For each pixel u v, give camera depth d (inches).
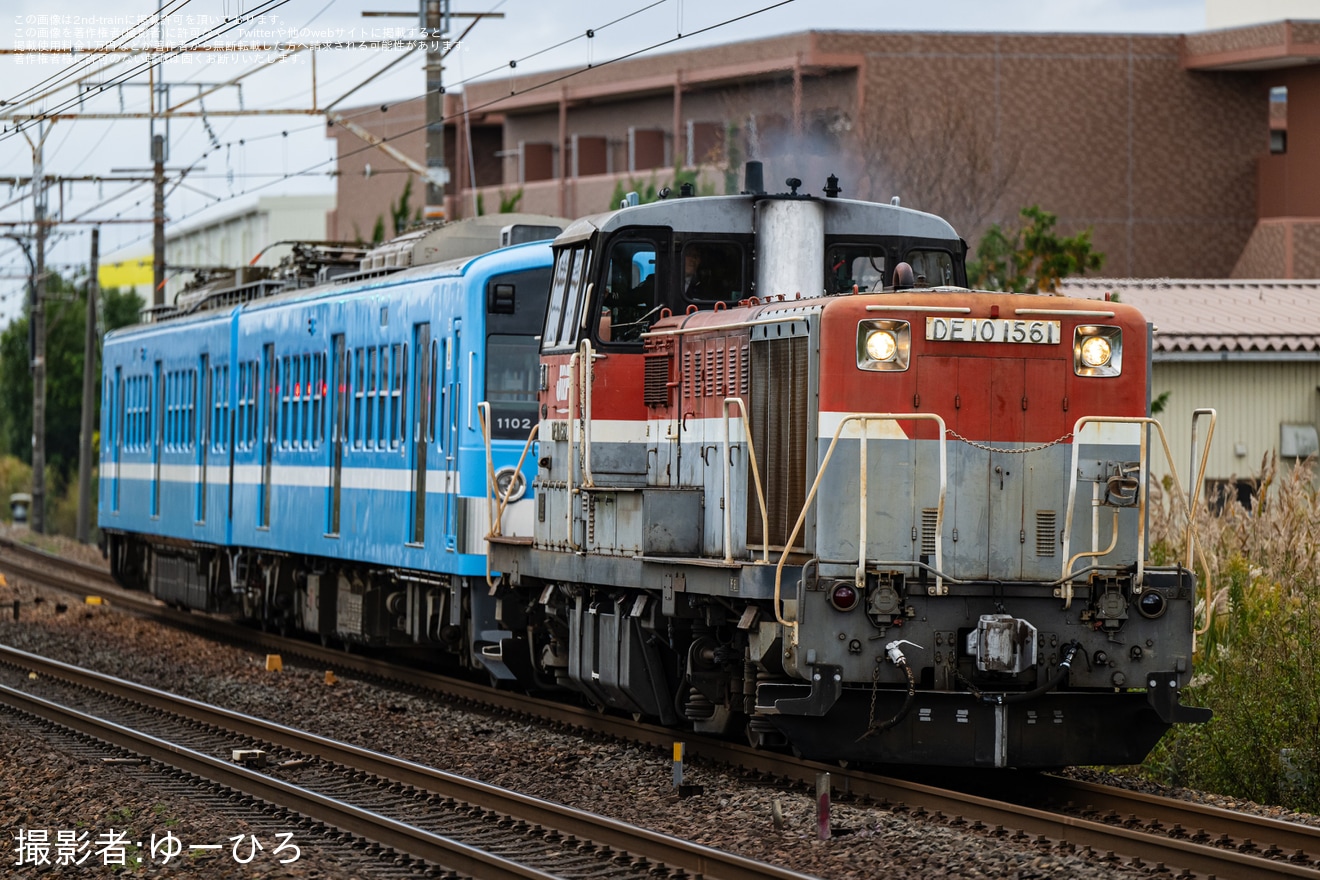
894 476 812.0
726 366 894.4
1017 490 818.8
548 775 906.1
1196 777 907.4
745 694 865.5
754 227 964.0
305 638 1691.7
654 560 901.8
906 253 967.6
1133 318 831.1
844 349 809.5
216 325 1750.7
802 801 792.3
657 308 971.3
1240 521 1258.6
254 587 1685.5
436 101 1878.7
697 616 898.1
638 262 971.3
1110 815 773.9
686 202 967.6
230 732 1096.8
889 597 792.9
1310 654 938.7
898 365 810.8
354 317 1393.9
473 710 1181.1
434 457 1229.1
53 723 1138.7
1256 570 1116.5
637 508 928.9
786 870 637.3
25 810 826.2
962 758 800.9
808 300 855.7
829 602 789.2
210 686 1323.8
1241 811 797.2
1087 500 821.9
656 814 796.6
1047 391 823.1
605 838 733.9
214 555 1782.7
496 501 1161.4
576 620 1035.3
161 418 1939.0
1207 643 1039.6
